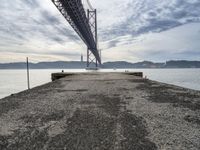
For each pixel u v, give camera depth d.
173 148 1.96
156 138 2.22
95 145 2.05
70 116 3.19
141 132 2.41
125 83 8.89
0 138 2.26
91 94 5.57
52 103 4.28
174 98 4.84
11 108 3.81
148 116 3.16
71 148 1.99
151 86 7.56
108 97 5.03
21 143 2.12
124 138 2.23
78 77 13.95
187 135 2.30
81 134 2.37
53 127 2.64
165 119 2.98
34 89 6.88
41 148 1.99
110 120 2.94
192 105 4.00
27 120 2.97
